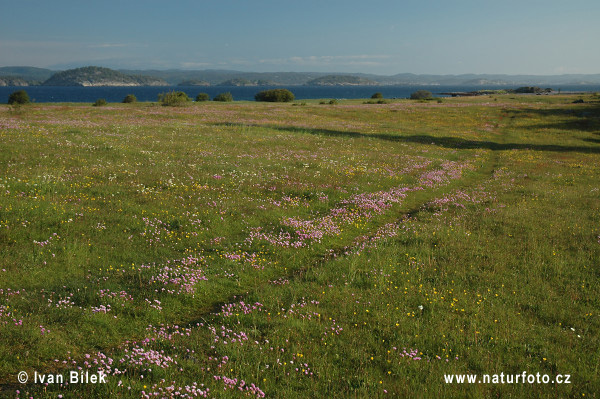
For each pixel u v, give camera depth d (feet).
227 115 190.08
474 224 52.44
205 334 25.58
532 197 68.59
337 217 54.39
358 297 31.53
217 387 20.11
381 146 126.21
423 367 22.61
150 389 19.43
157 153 86.58
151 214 48.34
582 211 59.41
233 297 32.01
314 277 35.63
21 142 83.05
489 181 84.07
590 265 38.93
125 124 136.05
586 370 22.74
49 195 51.06
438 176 85.20
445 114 228.02
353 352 23.98
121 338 25.00
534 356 24.44
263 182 69.67
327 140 130.93
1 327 23.50
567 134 167.84
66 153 77.00
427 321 28.17
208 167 77.05
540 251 42.37
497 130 181.06
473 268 38.24
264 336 25.71
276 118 189.78
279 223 49.49
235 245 42.32
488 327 27.66
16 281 30.55
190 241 42.52
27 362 21.21
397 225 52.11
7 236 37.73
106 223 44.29
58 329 24.71
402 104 292.40
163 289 30.76
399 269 37.63
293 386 20.81
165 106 221.25
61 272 33.09
